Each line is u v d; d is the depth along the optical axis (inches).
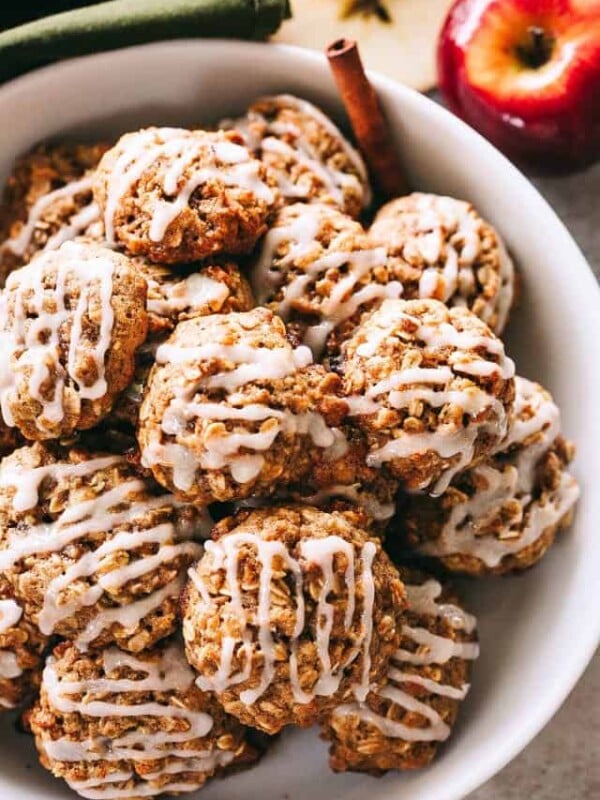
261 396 16.8
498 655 20.3
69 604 17.6
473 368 17.5
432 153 20.4
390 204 20.2
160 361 17.3
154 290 18.1
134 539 17.7
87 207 19.8
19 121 20.0
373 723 18.7
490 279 19.5
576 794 21.7
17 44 19.5
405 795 19.0
